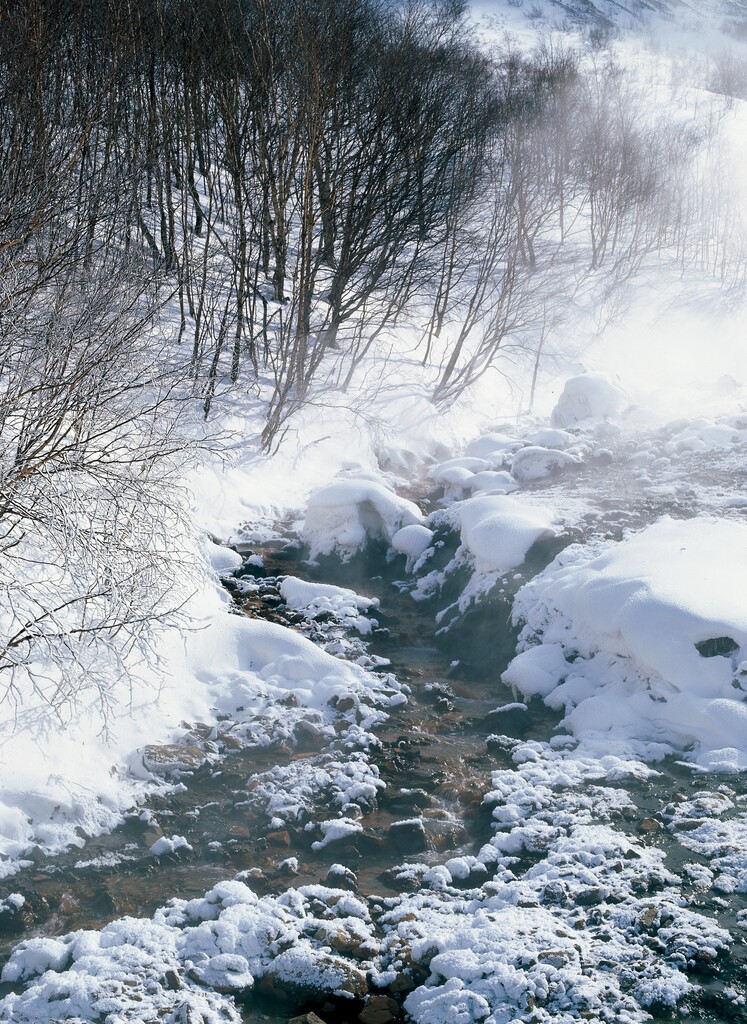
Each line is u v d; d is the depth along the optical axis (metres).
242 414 15.20
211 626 9.22
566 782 7.09
